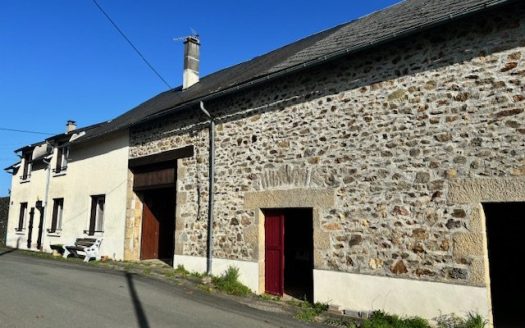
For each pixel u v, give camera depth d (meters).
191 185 9.24
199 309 6.03
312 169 6.90
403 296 5.60
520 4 5.07
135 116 12.72
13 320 5.05
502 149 5.01
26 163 18.38
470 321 4.97
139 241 11.46
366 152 6.25
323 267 6.51
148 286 7.55
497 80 5.15
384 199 5.96
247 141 8.07
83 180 13.59
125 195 11.43
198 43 14.06
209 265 8.39
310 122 7.05
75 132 15.01
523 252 7.06
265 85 7.89
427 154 5.62
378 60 6.31
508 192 4.89
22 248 17.06
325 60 6.66
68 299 6.28
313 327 5.43
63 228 14.28
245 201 7.93
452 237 5.27
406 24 6.19
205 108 9.05
